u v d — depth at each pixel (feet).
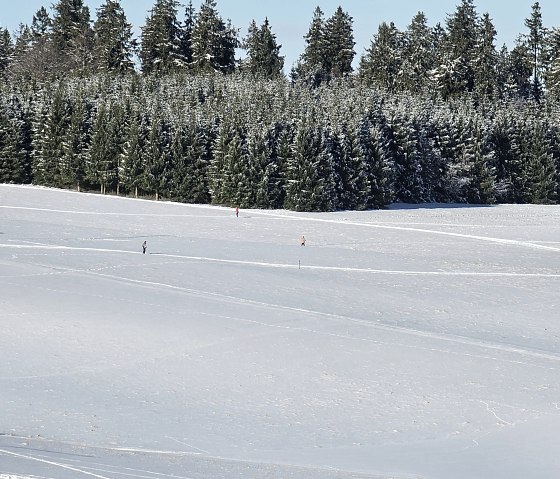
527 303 206.80
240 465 92.73
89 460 89.20
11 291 186.09
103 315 169.58
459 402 125.90
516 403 125.70
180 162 469.98
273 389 130.62
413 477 90.99
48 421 112.88
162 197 475.72
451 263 269.03
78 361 141.49
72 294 186.91
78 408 119.24
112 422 113.80
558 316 193.16
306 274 235.81
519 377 139.13
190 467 89.66
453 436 111.24
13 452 90.58
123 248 273.13
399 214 448.24
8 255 238.68
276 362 144.15
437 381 136.05
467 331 175.94
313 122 472.03
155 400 124.26
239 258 261.85
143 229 338.54
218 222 372.99
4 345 148.15
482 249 307.58
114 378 133.69
